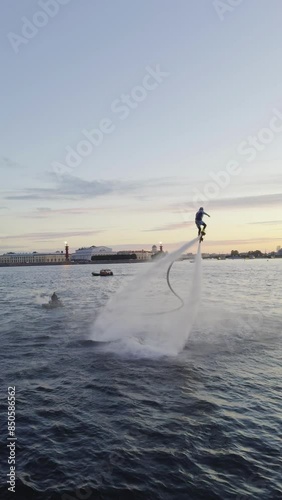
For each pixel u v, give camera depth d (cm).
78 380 1848
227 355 2270
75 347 2505
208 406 1510
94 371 1984
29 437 1270
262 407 1501
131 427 1333
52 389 1730
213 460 1117
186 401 1566
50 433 1298
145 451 1172
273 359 2184
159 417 1416
